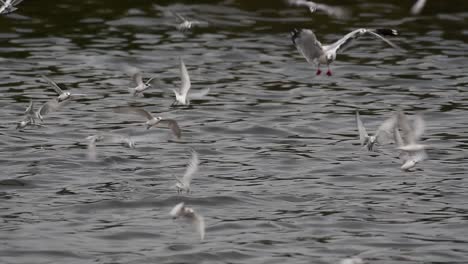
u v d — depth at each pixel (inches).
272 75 1179.3
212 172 860.6
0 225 719.1
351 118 1033.5
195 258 666.8
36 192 798.5
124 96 1091.3
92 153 806.5
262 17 1364.4
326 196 800.9
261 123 1013.2
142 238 703.1
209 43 1283.2
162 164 882.1
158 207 769.6
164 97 1098.7
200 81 1147.3
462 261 664.4
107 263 653.9
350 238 706.2
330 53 654.5
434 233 716.7
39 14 1354.6
